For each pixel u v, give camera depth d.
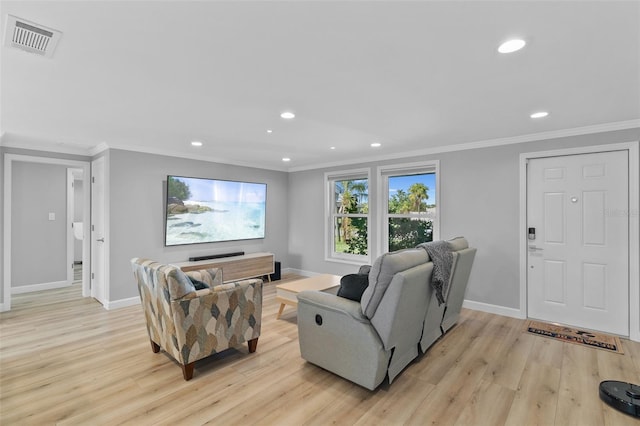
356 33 1.61
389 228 5.08
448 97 2.50
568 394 2.23
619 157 3.22
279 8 1.40
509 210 3.84
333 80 2.19
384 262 2.14
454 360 2.74
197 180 5.02
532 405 2.11
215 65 1.96
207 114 2.93
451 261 2.79
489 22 1.52
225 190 5.39
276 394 2.24
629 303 3.18
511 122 3.18
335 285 3.83
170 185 4.69
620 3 1.36
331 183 5.90
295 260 6.42
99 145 4.27
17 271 5.00
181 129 3.48
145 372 2.53
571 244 3.49
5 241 4.05
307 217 6.18
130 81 2.19
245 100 2.56
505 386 2.33
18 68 1.97
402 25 1.54
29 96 2.45
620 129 3.18
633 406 1.98
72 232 5.54
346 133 3.62
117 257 4.21
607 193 3.29
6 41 1.65
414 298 2.31
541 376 2.47
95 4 1.36
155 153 4.57
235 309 2.72
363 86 2.28
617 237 3.24
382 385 2.35
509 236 3.84
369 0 1.35
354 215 5.51
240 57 1.86
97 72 2.04
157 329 2.66
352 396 2.21
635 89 2.32
